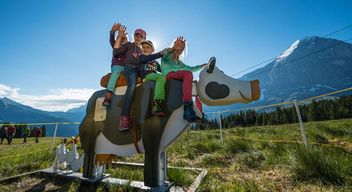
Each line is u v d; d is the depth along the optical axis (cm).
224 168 425
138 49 304
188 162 493
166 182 297
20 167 463
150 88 265
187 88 242
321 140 629
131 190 287
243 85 256
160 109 246
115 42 304
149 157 246
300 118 455
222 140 679
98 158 291
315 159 333
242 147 553
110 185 304
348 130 742
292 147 449
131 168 445
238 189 296
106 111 290
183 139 795
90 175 298
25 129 1809
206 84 258
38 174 386
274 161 420
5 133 1584
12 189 324
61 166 414
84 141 301
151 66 317
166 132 251
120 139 275
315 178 317
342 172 312
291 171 346
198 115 246
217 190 299
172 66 278
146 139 249
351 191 272
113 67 295
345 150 445
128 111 262
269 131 1009
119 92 289
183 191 286
